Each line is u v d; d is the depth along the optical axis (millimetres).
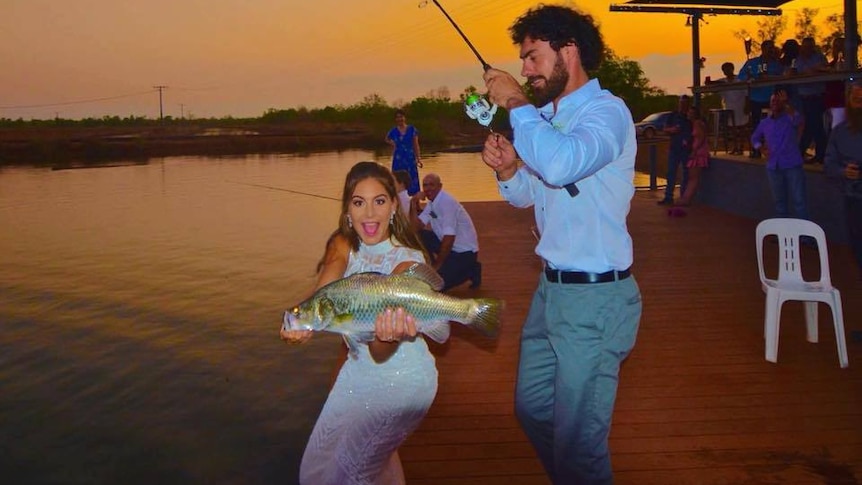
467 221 8094
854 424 4512
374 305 2674
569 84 2965
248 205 22547
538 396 3189
